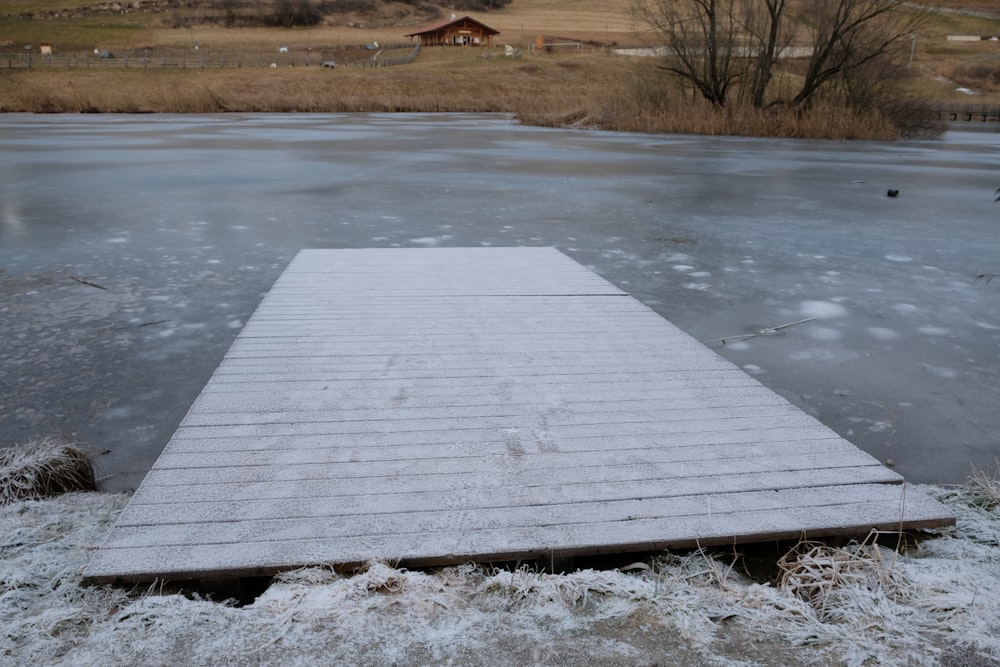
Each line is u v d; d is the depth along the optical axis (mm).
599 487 2510
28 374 4016
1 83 42594
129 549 2152
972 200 10492
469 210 9148
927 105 25750
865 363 4223
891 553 2285
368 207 9297
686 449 2799
